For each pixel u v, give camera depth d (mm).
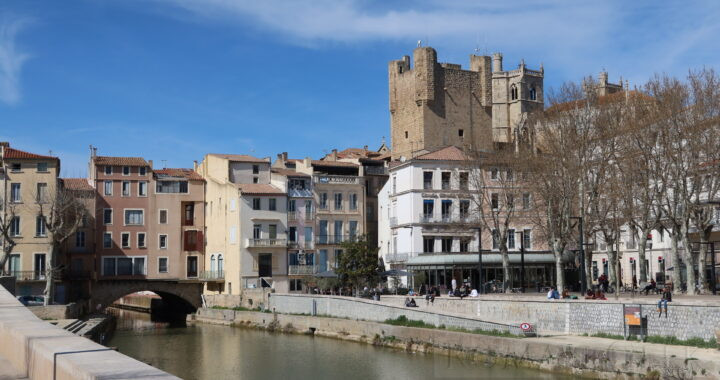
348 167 107312
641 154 62844
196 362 60750
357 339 69750
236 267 97250
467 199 92562
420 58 120875
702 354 39312
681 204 63656
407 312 65438
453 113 123062
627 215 63094
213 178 104750
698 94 58906
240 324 89750
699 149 57625
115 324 95938
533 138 79875
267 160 104875
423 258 89500
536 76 145000
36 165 90625
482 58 126562
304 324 79125
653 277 88688
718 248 78625
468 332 55875
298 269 99438
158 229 102625
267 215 98500
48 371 11875
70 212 92500
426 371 50062
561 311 53156
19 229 89750
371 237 107250
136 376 9133
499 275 87000
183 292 103250
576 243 84688
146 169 102688
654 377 39125
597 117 67875
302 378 51938
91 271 97938
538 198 73875
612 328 48906
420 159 95125
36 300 80812
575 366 44062
